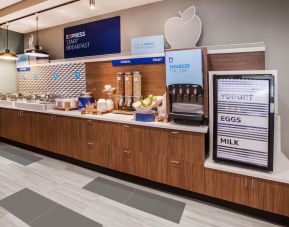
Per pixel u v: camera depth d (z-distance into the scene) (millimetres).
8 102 4930
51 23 5145
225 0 3328
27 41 6031
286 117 2990
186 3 3635
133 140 3006
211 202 2623
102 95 4199
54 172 3520
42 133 4176
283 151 3025
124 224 2262
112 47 4473
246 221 2299
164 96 3002
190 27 3527
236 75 2342
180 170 2682
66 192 2891
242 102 2324
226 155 2457
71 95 4684
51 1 3900
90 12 4441
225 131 2441
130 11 4199
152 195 2824
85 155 3557
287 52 2945
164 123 2807
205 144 2574
